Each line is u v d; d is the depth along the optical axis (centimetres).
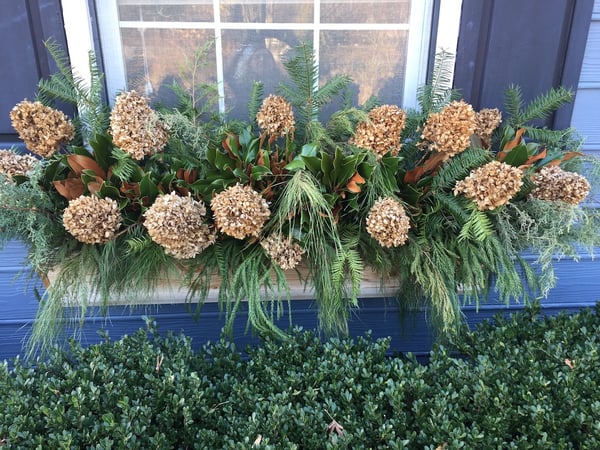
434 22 127
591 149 143
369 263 116
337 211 113
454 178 112
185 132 115
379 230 104
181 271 113
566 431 109
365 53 132
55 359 118
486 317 160
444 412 105
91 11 121
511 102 128
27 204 104
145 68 130
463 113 108
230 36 129
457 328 122
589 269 157
